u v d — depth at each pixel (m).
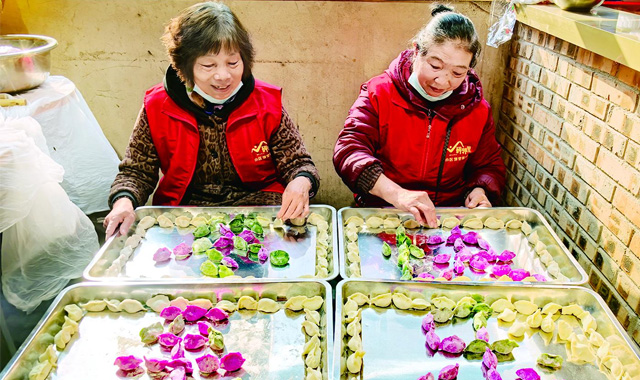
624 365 1.12
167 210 1.62
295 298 1.27
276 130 1.74
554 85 1.77
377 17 2.23
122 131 2.47
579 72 1.59
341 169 1.71
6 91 1.94
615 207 1.39
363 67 2.32
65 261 1.72
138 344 1.18
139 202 1.65
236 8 2.21
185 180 1.72
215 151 1.71
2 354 1.62
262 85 1.75
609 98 1.42
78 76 2.34
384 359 1.13
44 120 1.90
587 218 1.55
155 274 1.39
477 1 2.18
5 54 1.87
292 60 2.30
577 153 1.61
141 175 1.70
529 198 1.99
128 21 2.24
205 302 1.28
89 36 2.26
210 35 1.45
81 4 2.20
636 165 1.30
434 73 1.56
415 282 1.29
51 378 1.09
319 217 1.61
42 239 1.66
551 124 1.79
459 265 1.42
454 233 1.56
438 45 1.52
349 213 1.62
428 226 1.62
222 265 1.39
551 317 1.26
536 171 1.92
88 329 1.22
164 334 1.18
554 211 1.77
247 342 1.18
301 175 1.68
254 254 1.46
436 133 1.74
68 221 1.69
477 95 1.74
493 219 1.63
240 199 1.77
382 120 1.75
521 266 1.47
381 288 1.30
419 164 1.79
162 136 1.68
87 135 2.05
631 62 1.25
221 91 1.57
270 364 1.12
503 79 2.28
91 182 2.06
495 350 1.15
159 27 2.25
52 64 2.31
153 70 2.33
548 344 1.19
